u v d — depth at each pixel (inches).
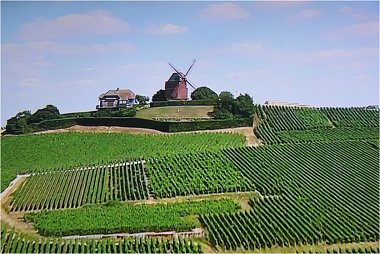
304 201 4195.4
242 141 5880.9
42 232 3713.1
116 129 6589.6
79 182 4832.7
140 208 4109.3
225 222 3794.3
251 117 6456.7
